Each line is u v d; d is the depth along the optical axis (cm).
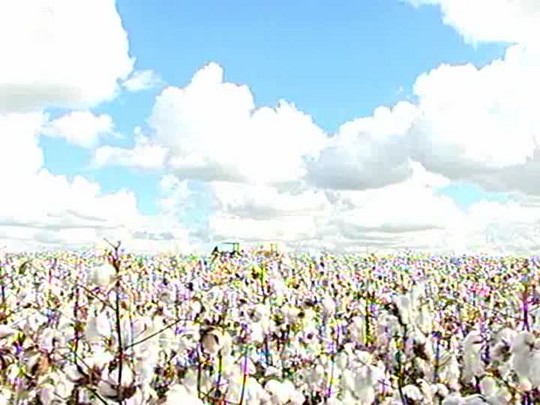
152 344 212
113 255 202
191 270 667
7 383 229
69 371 196
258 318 329
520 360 190
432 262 1148
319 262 707
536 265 1049
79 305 281
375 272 741
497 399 193
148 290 493
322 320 401
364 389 274
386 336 292
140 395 192
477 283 809
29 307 342
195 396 211
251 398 240
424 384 258
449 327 440
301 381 304
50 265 729
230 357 243
